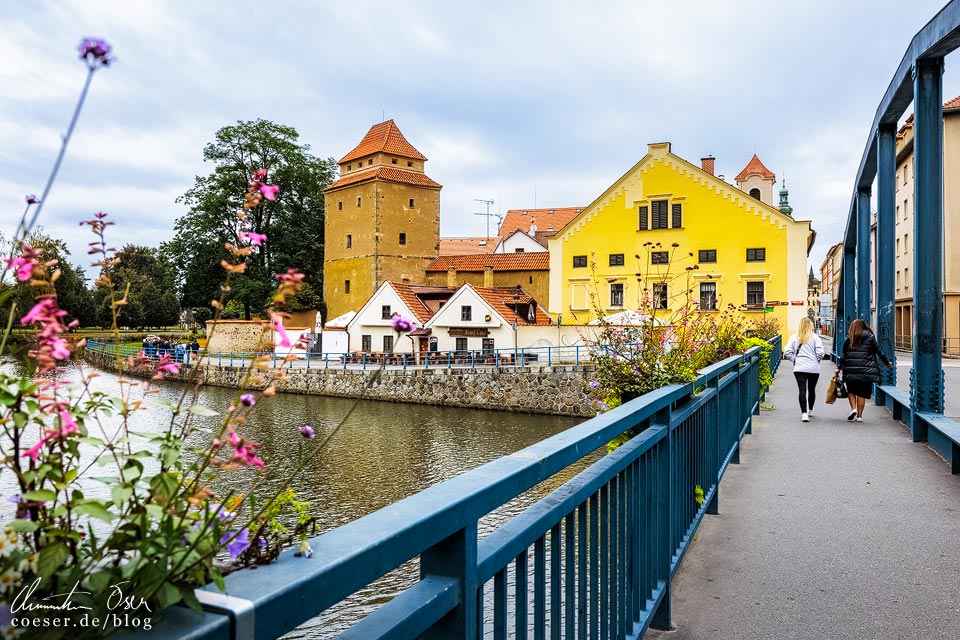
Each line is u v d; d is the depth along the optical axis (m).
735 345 8.83
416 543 1.26
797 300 40.38
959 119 38.22
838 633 3.33
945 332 38.44
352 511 14.88
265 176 1.37
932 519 5.25
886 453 7.90
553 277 45.47
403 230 62.06
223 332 48.81
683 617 3.54
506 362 38.75
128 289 1.33
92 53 0.90
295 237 63.28
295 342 1.28
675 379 4.27
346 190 63.44
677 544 3.93
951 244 38.31
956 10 7.27
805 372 10.47
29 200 0.92
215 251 55.06
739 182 69.38
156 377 1.30
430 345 42.84
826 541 4.74
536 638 1.92
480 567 1.54
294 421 28.53
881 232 12.19
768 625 3.43
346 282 63.31
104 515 0.98
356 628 1.19
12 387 1.03
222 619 0.89
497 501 1.57
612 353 4.69
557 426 28.03
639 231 43.34
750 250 41.22
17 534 0.95
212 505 1.14
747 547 4.63
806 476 6.76
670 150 42.75
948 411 11.48
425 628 1.31
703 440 4.93
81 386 1.15
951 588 3.88
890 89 10.80
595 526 2.42
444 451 22.44
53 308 1.06
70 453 1.10
